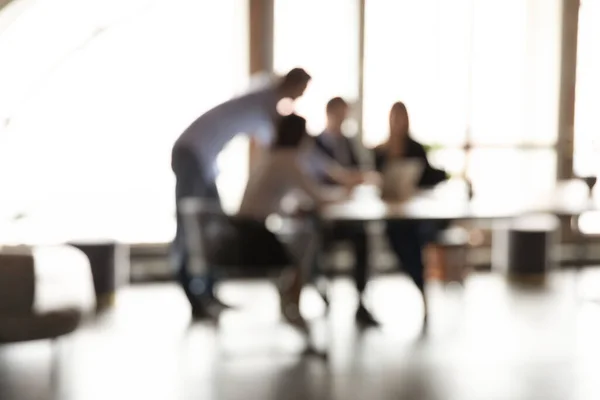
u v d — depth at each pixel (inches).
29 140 277.0
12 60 269.1
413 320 231.6
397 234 226.5
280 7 302.7
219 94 296.2
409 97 321.1
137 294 263.9
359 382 174.4
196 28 291.7
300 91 229.8
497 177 333.7
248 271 190.2
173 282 284.7
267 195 200.1
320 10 308.2
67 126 280.8
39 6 264.2
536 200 239.9
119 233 287.6
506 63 332.2
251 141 298.5
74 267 191.2
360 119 314.0
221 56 296.4
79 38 276.2
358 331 219.1
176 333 215.2
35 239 263.6
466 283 285.0
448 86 326.3
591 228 331.6
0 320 170.2
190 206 206.7
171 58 289.1
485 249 323.3
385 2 315.3
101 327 220.5
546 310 245.6
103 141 285.0
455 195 244.5
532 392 168.7
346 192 221.8
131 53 284.5
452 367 185.9
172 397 163.3
